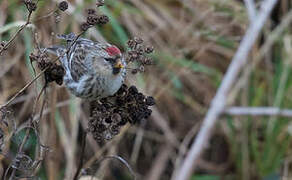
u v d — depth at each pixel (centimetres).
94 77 590
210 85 1008
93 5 904
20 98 871
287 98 995
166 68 959
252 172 980
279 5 1082
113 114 532
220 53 1009
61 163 901
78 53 608
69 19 858
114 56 584
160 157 997
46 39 773
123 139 985
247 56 950
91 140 917
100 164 889
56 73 528
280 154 966
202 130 858
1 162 775
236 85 982
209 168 1022
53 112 754
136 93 538
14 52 871
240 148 981
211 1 993
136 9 970
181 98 986
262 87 1006
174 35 971
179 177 831
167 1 995
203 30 977
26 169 560
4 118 567
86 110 907
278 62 1020
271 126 962
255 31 890
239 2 1021
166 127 973
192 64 980
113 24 897
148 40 955
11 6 880
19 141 596
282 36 1028
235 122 981
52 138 784
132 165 961
